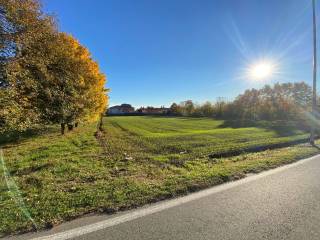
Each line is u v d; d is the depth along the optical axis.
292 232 4.48
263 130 29.12
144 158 11.80
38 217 4.98
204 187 7.05
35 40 16.80
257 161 10.72
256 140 18.83
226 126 42.53
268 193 6.56
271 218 5.04
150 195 6.23
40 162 11.02
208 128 38.44
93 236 4.32
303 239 4.25
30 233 4.41
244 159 11.61
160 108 148.38
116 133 29.36
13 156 13.02
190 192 6.61
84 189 6.78
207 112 85.56
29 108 17.55
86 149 15.16
